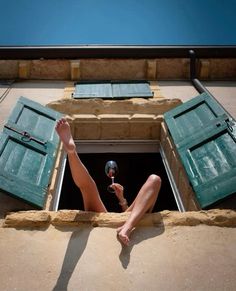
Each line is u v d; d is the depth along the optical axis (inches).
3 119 223.9
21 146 173.5
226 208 144.0
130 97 277.6
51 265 110.8
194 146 181.5
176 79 347.9
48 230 127.6
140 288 102.0
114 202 329.7
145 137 255.8
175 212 135.4
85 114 254.2
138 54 343.6
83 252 116.5
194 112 218.4
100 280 104.8
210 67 350.0
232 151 161.6
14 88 309.0
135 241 121.6
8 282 103.9
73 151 124.5
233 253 116.5
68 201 309.1
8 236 124.0
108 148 259.4
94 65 345.4
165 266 110.7
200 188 149.4
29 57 339.6
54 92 300.7
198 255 115.5
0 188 138.0
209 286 102.8
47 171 165.3
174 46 345.7
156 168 324.2
